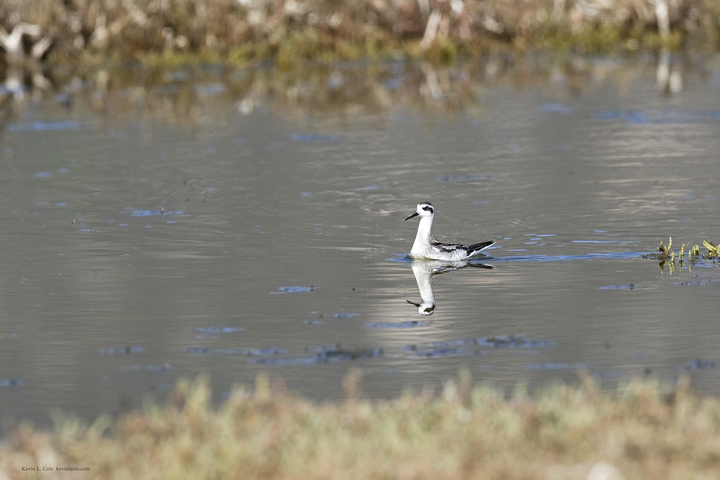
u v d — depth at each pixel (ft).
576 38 157.89
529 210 66.49
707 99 108.99
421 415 30.76
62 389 38.14
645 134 90.94
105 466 28.09
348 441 28.45
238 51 141.18
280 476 26.94
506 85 124.16
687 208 65.82
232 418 30.96
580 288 50.49
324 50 147.43
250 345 42.83
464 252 56.24
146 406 36.06
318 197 70.95
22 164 82.12
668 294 49.08
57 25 140.77
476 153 84.74
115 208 68.28
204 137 93.09
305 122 100.53
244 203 69.46
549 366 39.70
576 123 97.25
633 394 32.89
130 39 143.43
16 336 44.19
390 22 152.66
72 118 103.35
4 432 33.99
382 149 86.89
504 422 29.76
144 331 44.75
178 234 61.72
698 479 25.90
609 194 69.97
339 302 48.78
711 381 37.60
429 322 45.68
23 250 58.23
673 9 164.14
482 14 157.48
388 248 58.90
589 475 26.07
